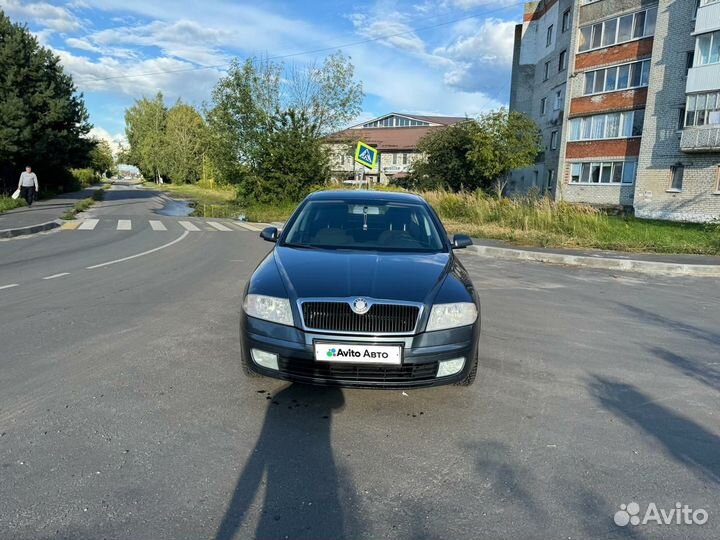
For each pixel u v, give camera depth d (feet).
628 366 15.72
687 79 84.64
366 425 11.23
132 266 30.86
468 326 11.72
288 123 82.07
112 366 14.24
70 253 35.55
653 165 93.30
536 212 57.11
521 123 107.24
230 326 18.40
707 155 84.99
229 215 76.89
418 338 11.11
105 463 9.38
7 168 92.94
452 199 69.21
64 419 11.04
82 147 115.03
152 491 8.59
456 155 124.36
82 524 7.70
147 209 83.20
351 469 9.46
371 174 201.87
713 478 9.48
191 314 19.95
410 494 8.73
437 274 12.65
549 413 12.13
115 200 105.60
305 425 11.13
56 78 104.94
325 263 12.91
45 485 8.65
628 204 99.55
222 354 15.42
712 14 80.79
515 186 148.97
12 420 10.93
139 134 293.23
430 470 9.50
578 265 37.96
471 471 9.50
